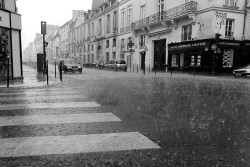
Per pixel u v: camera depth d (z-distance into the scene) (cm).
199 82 1260
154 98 668
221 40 1825
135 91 822
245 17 1931
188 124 399
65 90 840
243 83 1229
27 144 298
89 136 332
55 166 238
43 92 777
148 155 268
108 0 4178
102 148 288
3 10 1135
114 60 3077
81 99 639
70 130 359
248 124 404
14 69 1246
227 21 1898
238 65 1927
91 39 4966
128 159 257
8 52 1202
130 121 414
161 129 369
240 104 594
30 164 242
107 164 243
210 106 561
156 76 1783
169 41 2378
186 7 2038
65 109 507
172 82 1238
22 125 383
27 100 613
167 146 297
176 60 2294
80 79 1406
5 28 1165
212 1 1808
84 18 5534
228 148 292
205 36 1881
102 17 4306
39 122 402
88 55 5216
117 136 333
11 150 279
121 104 570
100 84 1086
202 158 262
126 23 3366
